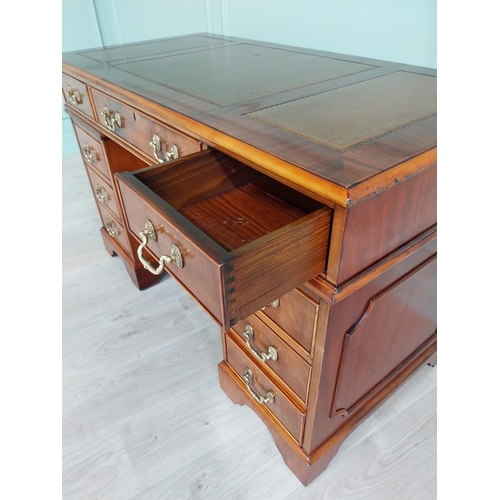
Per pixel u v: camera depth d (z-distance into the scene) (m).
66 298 1.41
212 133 0.59
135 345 1.23
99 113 1.05
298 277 0.50
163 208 0.49
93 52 1.22
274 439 0.89
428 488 0.86
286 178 0.48
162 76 0.90
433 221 0.62
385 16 1.03
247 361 0.86
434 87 0.76
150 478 0.90
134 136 0.91
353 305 0.61
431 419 1.00
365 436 0.96
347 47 1.17
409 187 0.52
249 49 1.18
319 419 0.74
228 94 0.75
